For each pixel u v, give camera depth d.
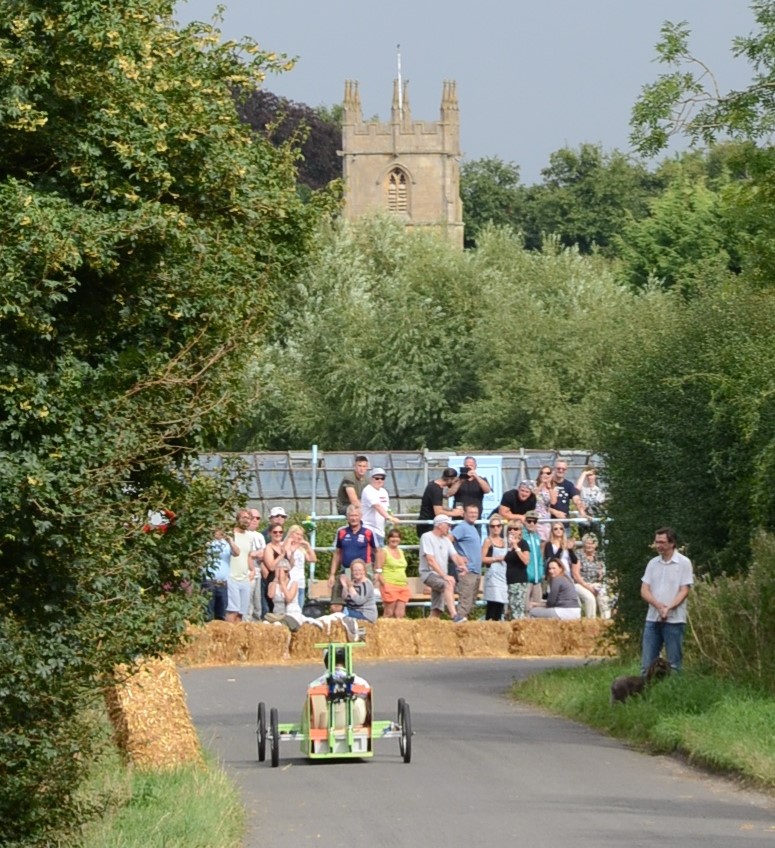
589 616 111.94
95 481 35.22
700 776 54.22
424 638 103.44
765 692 64.50
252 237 47.03
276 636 99.44
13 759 35.06
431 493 112.25
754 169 65.44
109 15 38.41
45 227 33.66
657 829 43.91
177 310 41.19
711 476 79.31
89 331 40.53
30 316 34.06
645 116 64.56
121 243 38.69
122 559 37.44
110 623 37.75
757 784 51.31
